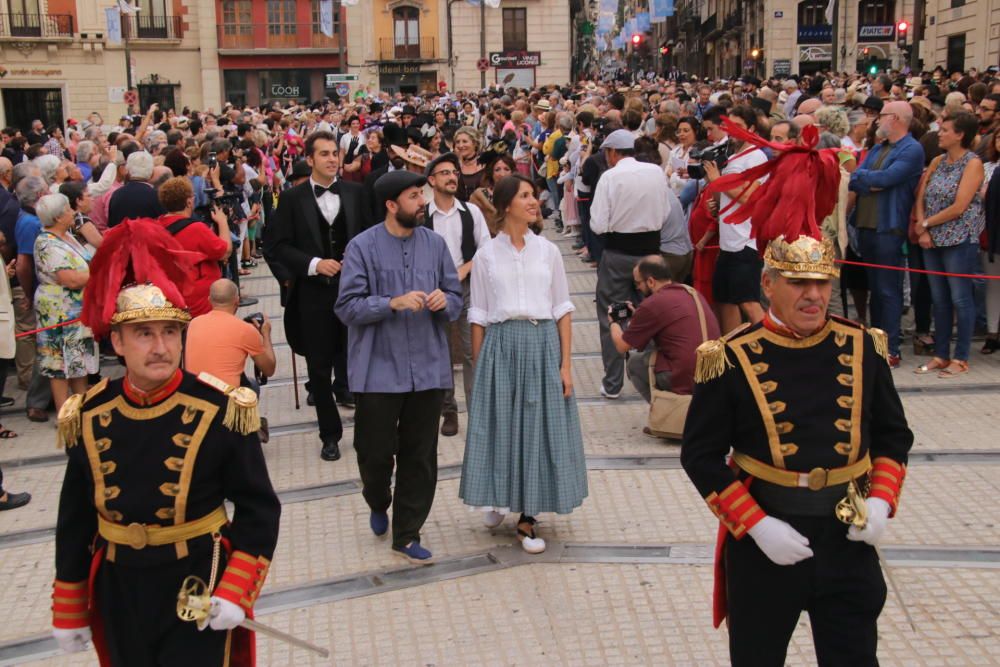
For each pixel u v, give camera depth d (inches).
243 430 130.0
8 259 378.3
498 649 188.2
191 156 482.0
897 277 345.7
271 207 640.4
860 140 435.5
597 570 217.0
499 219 225.5
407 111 836.0
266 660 186.7
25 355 374.6
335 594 211.5
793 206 132.6
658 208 323.0
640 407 323.0
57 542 133.0
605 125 514.3
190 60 2025.1
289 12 2069.4
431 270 222.1
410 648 189.6
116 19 1704.0
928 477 255.3
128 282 131.7
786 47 1877.5
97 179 513.7
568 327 227.1
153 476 127.3
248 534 131.0
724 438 136.6
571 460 222.8
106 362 393.4
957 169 329.4
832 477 132.4
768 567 134.5
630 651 185.9
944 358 340.5
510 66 2108.8
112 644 131.3
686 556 220.8
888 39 1829.5
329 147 286.8
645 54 3567.9
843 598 134.0
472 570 219.3
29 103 1889.8
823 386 133.5
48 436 325.7
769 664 136.5
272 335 442.0
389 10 2089.1
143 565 128.4
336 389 336.5
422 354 220.1
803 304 131.2
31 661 190.7
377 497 230.5
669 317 285.4
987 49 1299.2
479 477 224.7
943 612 193.0
